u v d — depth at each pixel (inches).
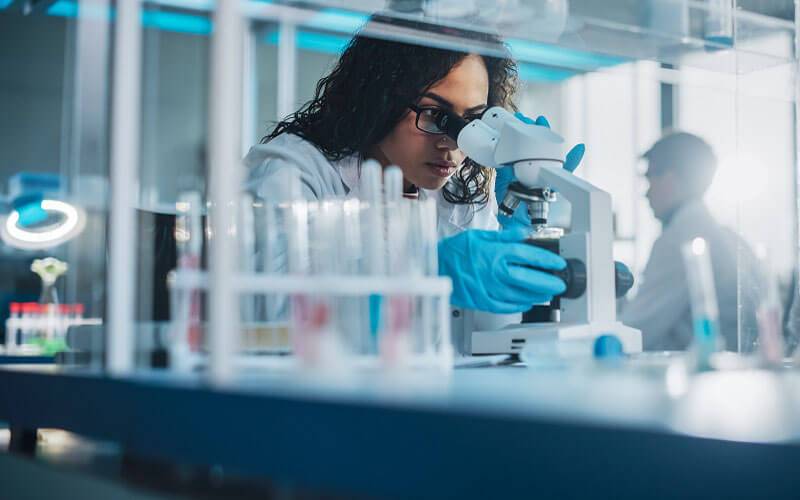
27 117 250.1
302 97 281.9
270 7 61.7
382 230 42.9
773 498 26.5
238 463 32.2
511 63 89.6
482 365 56.1
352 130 87.7
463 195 94.3
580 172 289.0
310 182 84.0
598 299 63.9
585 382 36.4
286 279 38.7
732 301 126.3
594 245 64.1
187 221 42.3
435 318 44.0
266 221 46.8
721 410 27.9
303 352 38.8
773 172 90.4
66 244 152.9
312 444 29.6
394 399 28.8
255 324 46.2
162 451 36.0
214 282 34.8
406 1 61.4
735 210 91.8
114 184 38.5
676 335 134.5
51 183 178.9
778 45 75.7
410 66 83.5
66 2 60.4
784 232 89.7
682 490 27.2
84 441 57.8
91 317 53.6
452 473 26.0
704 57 76.6
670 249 133.6
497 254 62.1
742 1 71.7
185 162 252.8
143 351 46.3
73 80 217.3
